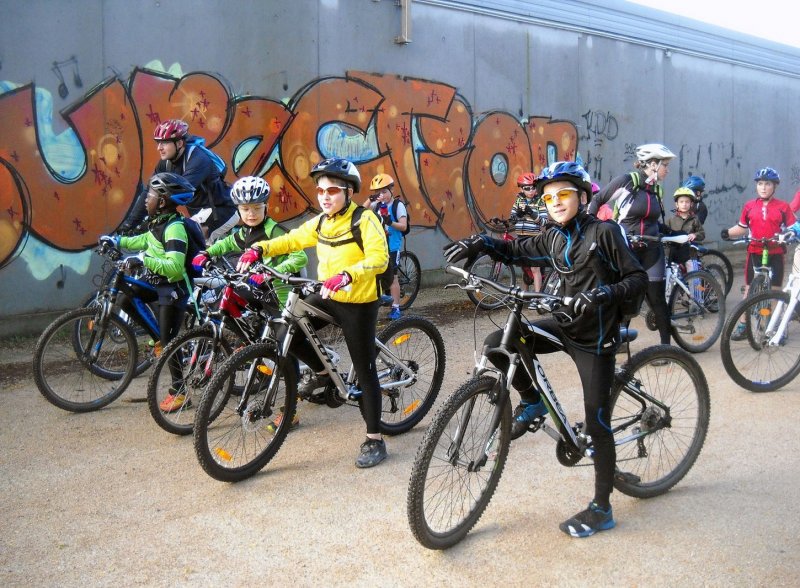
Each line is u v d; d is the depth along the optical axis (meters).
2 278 7.58
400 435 4.97
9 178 7.55
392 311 8.73
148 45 8.29
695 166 15.34
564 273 3.51
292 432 4.98
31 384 6.08
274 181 9.41
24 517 3.81
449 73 11.07
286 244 4.48
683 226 8.37
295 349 4.41
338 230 4.25
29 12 7.53
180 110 8.58
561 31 12.52
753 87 16.53
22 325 7.69
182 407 4.95
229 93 8.93
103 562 3.38
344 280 3.85
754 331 5.73
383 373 4.80
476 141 11.51
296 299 4.24
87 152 7.98
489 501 3.67
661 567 3.30
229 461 4.20
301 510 3.88
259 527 3.70
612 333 3.46
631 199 6.12
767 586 3.14
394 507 3.90
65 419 5.24
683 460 4.09
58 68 7.74
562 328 3.52
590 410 3.50
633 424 3.92
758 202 7.70
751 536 3.56
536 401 3.74
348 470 4.38
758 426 5.02
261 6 9.09
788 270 12.81
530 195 9.49
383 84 10.34
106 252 5.55
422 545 3.35
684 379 4.07
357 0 9.96
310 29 9.55
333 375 4.49
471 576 3.25
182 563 3.38
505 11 11.59
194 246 5.24
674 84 14.67
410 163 10.75
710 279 7.26
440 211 11.15
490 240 3.59
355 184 4.25
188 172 6.30
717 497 3.97
